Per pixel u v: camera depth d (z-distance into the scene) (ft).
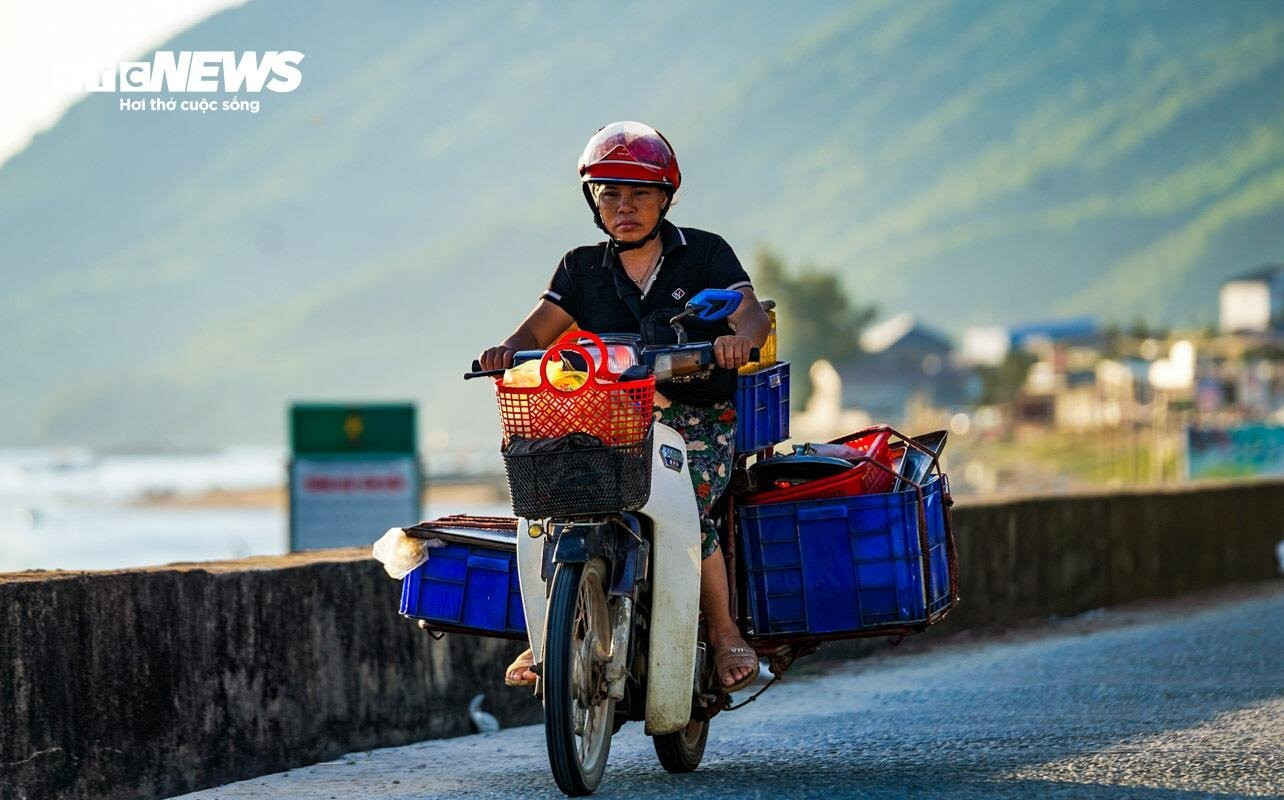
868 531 34.99
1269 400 497.46
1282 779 33.76
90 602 34.42
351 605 42.19
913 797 31.94
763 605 35.47
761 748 40.91
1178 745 38.40
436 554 36.11
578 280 35.53
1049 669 56.34
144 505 643.86
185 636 36.86
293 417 99.14
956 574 37.60
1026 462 547.08
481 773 38.60
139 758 35.40
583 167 34.68
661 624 32.55
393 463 98.73
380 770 39.58
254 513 585.22
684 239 35.17
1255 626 67.56
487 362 32.07
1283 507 100.01
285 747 39.65
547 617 30.50
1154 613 78.13
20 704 32.68
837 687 55.42
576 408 29.40
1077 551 77.82
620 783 34.22
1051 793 32.27
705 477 33.83
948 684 53.78
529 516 30.14
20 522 513.45
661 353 31.91
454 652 45.83
